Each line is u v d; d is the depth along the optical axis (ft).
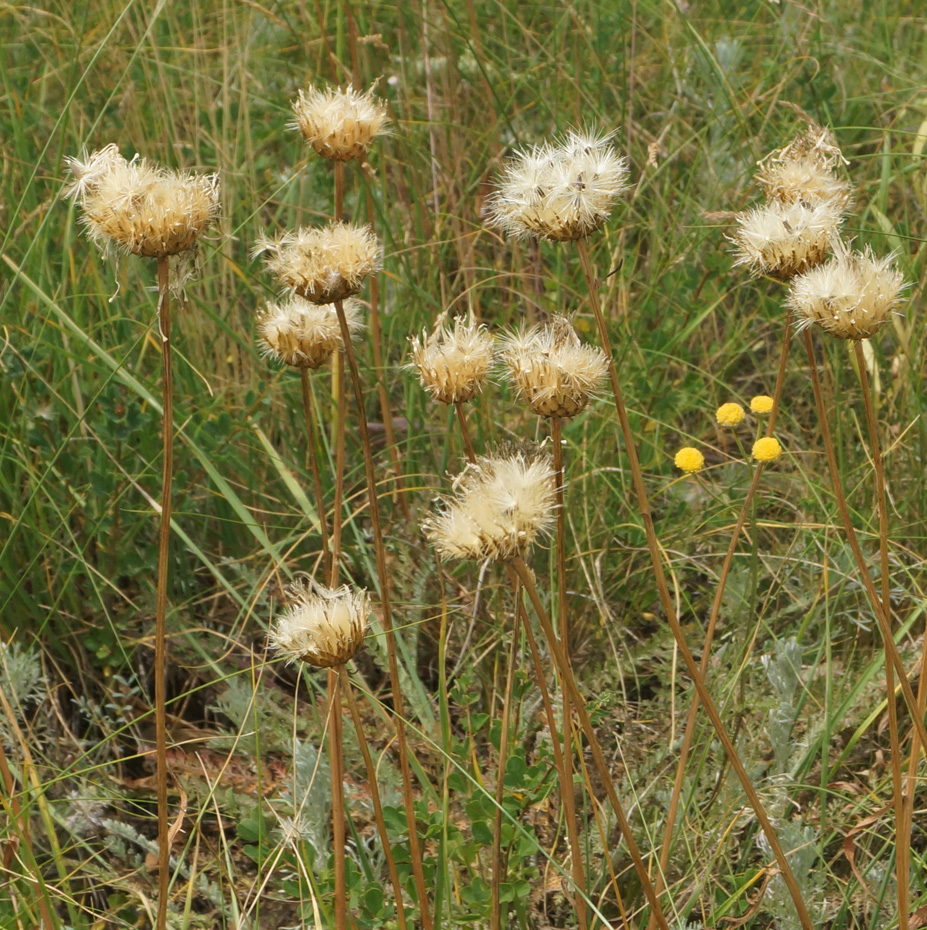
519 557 3.34
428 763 4.11
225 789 4.05
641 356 4.73
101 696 4.27
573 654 4.21
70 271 4.71
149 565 4.30
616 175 3.38
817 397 3.47
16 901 3.77
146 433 4.40
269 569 4.39
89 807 4.06
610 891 3.89
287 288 3.53
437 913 3.67
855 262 3.41
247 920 3.83
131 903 3.96
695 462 3.85
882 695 4.03
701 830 3.89
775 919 3.87
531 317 4.99
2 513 4.24
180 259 3.39
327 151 3.66
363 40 4.68
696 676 3.49
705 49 5.40
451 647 4.24
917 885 3.83
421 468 4.60
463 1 6.32
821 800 3.87
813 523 4.33
